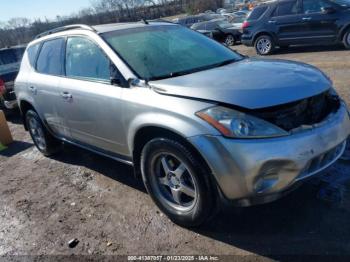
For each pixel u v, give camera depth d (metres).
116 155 3.81
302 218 3.07
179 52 3.81
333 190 3.28
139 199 3.82
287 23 12.05
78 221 3.59
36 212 3.90
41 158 5.54
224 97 2.69
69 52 4.18
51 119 4.68
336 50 11.37
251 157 2.55
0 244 3.42
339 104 3.16
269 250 2.79
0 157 5.96
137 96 3.19
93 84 3.72
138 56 3.57
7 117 8.85
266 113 2.64
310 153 2.64
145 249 3.03
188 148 2.81
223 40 18.23
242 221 3.16
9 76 8.27
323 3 11.28
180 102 2.85
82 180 4.48
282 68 3.22
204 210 2.92
